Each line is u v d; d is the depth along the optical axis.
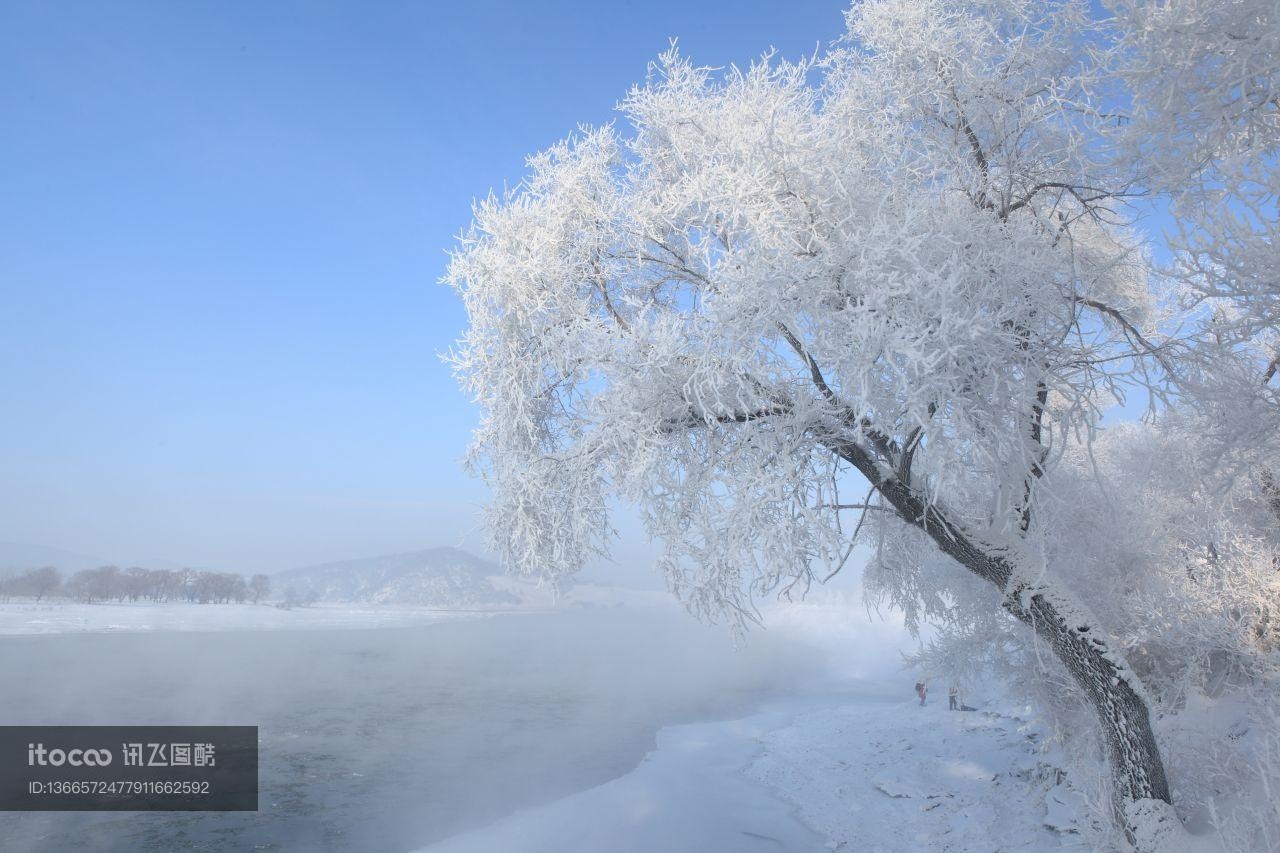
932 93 9.49
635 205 9.82
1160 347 8.47
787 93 8.76
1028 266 7.79
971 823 12.60
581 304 9.34
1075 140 9.05
